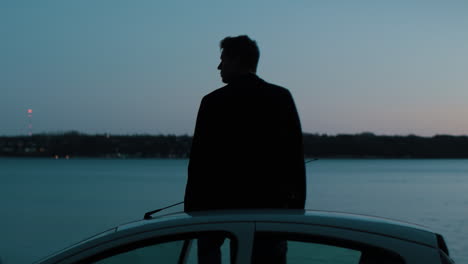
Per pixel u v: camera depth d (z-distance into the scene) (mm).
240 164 2555
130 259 1909
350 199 42031
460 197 46125
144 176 122062
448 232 20812
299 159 2672
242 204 2533
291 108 2688
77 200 42281
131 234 1939
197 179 2615
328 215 1998
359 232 1926
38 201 41500
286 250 1911
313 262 1903
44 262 1891
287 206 2615
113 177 115188
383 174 144250
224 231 1938
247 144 2568
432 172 167750
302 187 2676
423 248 1897
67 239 18250
